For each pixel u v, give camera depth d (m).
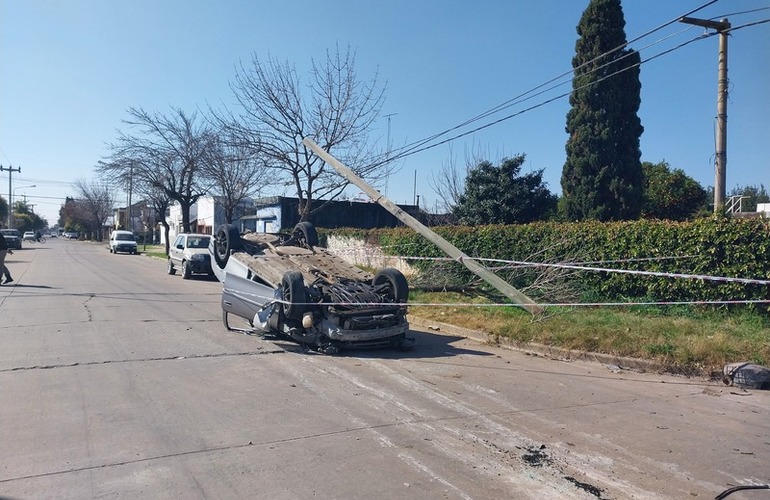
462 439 5.57
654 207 23.70
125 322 11.57
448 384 7.59
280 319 9.51
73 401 6.46
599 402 6.91
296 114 20.88
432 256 17.05
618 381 7.95
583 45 18.88
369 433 5.66
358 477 4.65
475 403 6.76
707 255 11.20
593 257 13.08
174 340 9.93
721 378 8.02
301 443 5.36
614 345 9.03
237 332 10.88
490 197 23.08
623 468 4.96
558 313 11.08
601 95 18.61
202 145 30.06
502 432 5.79
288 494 4.33
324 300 9.43
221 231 12.40
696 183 24.45
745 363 7.95
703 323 10.20
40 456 4.95
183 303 14.93
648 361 8.55
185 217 31.92
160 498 4.23
